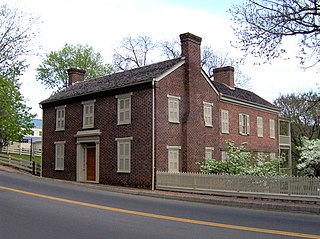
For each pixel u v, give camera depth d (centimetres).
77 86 2898
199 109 2423
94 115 2459
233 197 1747
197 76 2427
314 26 1516
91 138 2458
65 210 1183
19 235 835
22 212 1129
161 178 2047
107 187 2088
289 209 1437
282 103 4675
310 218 1225
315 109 4316
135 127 2186
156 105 2123
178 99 2286
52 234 847
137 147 2162
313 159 2239
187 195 1794
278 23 1559
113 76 2673
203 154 2417
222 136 2739
